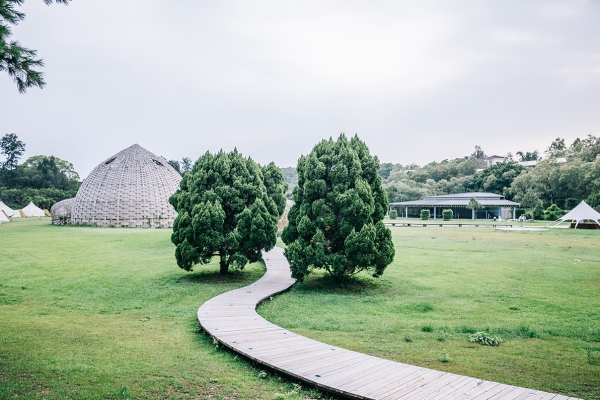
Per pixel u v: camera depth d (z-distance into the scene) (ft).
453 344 31.65
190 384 23.22
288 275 63.10
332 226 56.24
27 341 31.55
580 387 23.24
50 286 55.01
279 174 87.76
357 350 29.73
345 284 56.65
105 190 153.07
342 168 55.16
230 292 49.85
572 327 36.32
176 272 65.72
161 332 35.01
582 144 321.11
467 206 256.11
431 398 20.49
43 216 264.52
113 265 71.41
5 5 21.59
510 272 64.75
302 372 23.77
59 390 21.85
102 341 31.96
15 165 345.10
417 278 60.95
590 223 165.78
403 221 241.55
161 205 153.58
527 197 254.68
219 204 59.62
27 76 23.59
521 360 27.89
